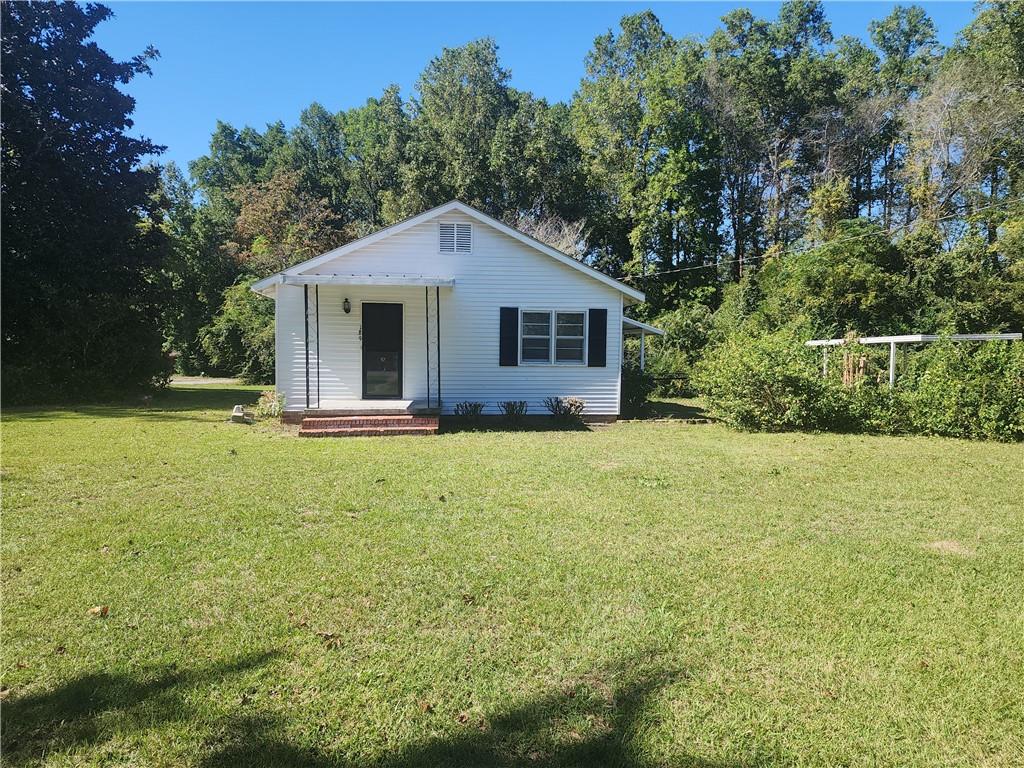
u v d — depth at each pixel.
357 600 3.97
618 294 14.26
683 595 4.11
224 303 36.22
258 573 4.38
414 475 7.66
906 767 2.53
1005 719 2.85
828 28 42.12
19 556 4.64
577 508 6.20
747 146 38.56
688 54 37.34
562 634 3.57
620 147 38.16
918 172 29.55
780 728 2.76
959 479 7.83
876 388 12.79
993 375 11.60
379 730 2.72
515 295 14.03
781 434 12.23
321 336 13.59
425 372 13.90
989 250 22.28
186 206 43.75
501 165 36.69
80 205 19.41
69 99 19.11
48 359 17.44
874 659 3.34
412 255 13.76
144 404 16.56
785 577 4.45
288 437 11.04
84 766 2.47
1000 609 3.97
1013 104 27.06
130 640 3.43
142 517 5.67
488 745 2.63
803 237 29.52
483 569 4.50
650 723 2.79
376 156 43.75
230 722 2.75
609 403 14.37
